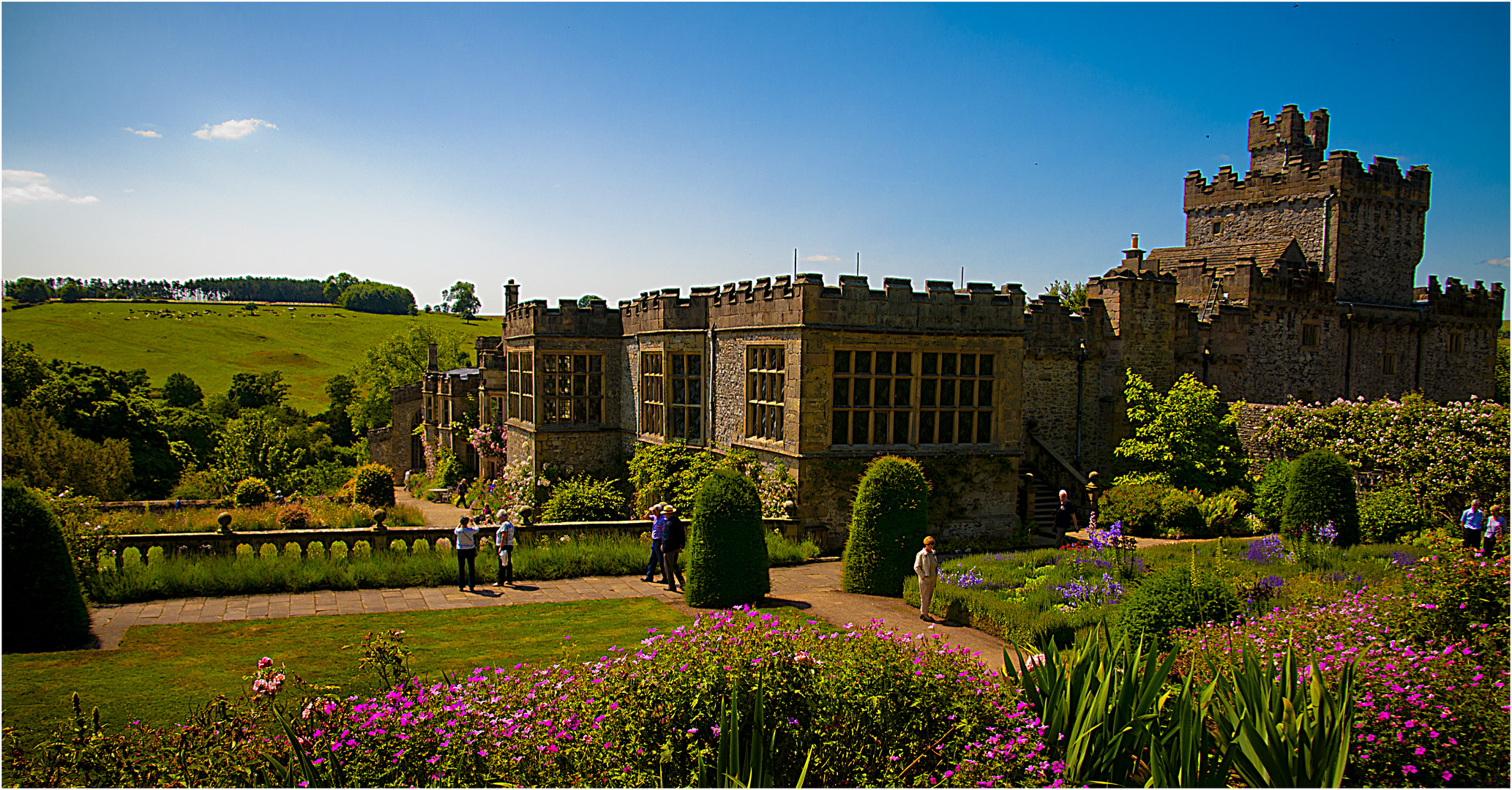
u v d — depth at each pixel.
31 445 32.03
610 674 7.39
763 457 20.83
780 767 6.99
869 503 16.14
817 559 19.28
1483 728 7.14
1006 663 8.05
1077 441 27.22
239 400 76.19
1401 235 34.88
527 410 28.55
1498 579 9.45
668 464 23.28
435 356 52.09
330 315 131.88
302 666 10.52
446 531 17.92
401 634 8.24
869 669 7.42
